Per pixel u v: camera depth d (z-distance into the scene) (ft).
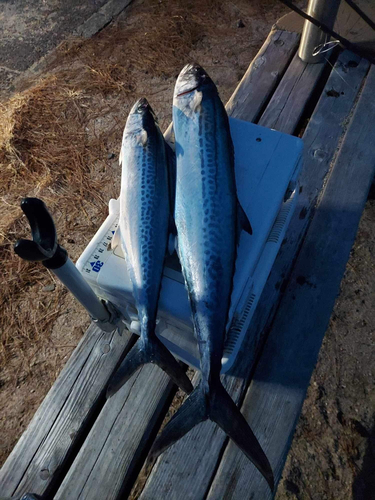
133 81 5.59
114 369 2.81
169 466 2.46
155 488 2.42
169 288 2.25
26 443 2.58
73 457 2.66
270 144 2.64
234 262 2.19
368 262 4.15
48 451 2.55
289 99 4.00
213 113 2.57
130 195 2.44
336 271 3.15
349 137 3.78
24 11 6.66
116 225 2.46
